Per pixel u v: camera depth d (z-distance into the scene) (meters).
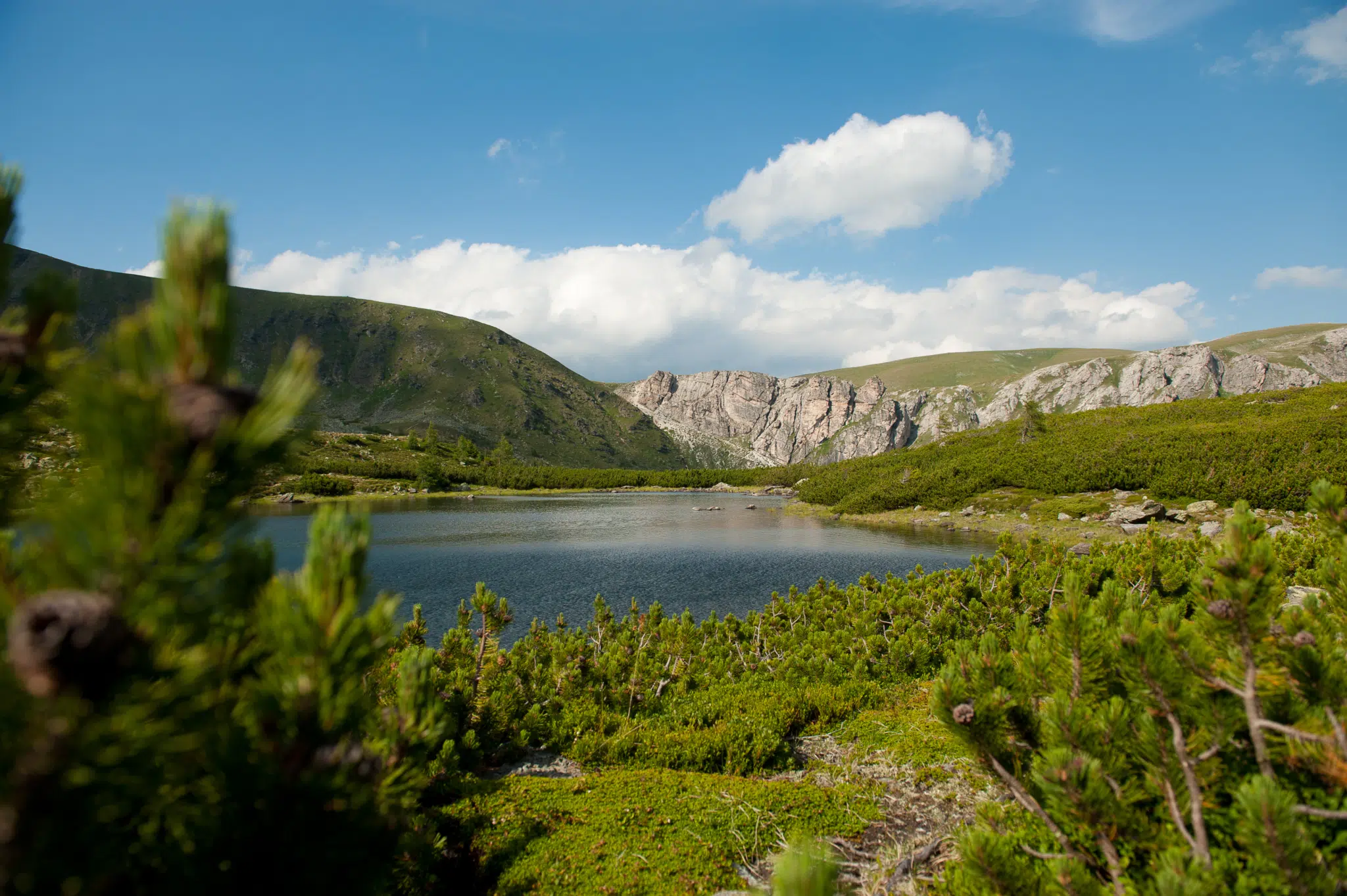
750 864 7.64
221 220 1.40
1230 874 3.24
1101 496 64.06
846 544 57.91
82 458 1.39
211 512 1.27
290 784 1.77
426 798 8.74
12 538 1.56
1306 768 3.63
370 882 2.20
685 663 17.62
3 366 1.92
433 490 133.62
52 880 1.21
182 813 1.68
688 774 10.48
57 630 0.94
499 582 41.09
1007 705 4.53
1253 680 3.51
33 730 1.03
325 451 148.00
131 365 1.27
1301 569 12.83
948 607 19.92
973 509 70.25
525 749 12.26
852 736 12.88
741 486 166.25
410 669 2.80
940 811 9.09
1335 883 2.66
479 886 7.00
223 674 1.90
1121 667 4.17
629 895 6.89
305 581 1.84
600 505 110.69
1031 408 94.25
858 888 6.90
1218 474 57.28
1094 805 3.53
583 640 15.80
